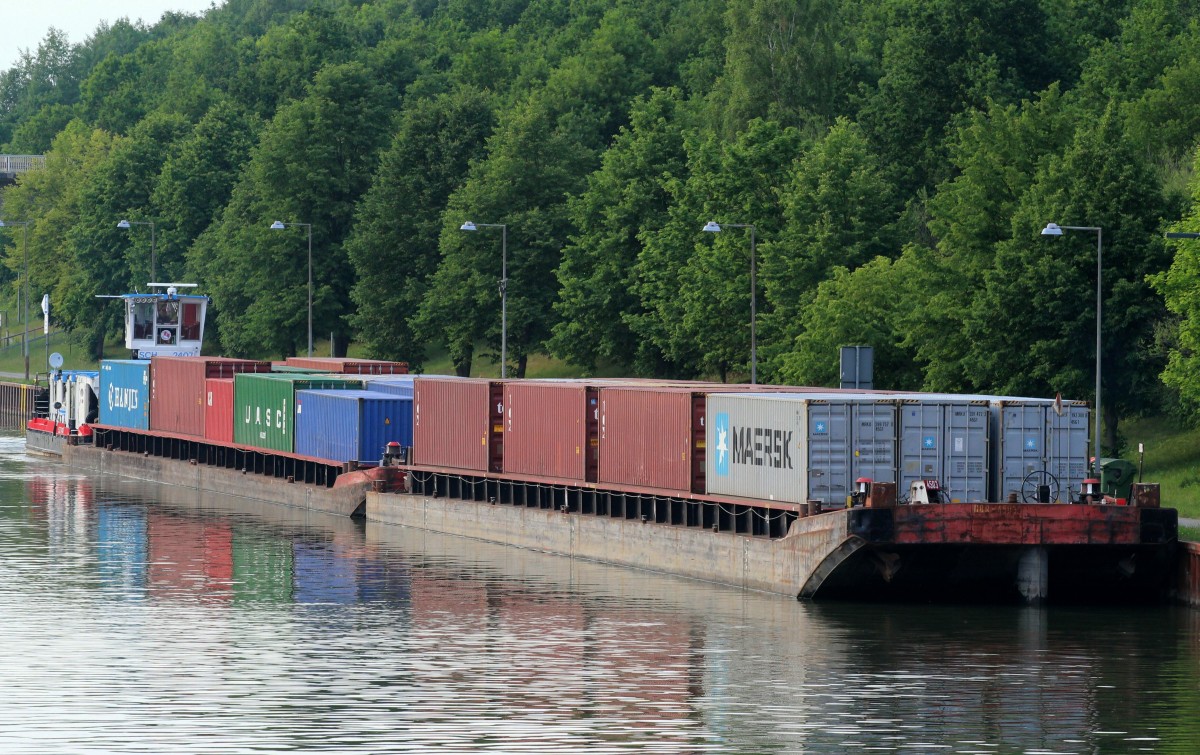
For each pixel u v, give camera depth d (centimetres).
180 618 9256
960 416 9594
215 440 17062
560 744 6500
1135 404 13825
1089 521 9156
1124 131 15812
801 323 15962
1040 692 7388
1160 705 7138
